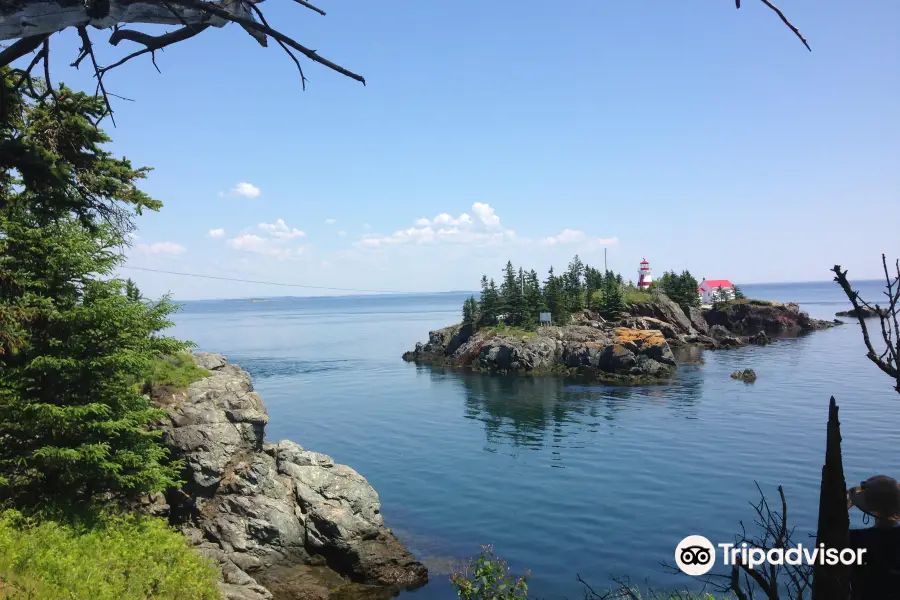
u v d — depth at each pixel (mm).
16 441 17906
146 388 25422
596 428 50812
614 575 23328
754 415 53000
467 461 41812
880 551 4359
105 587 13758
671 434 47344
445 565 25281
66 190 12609
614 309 117312
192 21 4941
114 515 19391
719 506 30922
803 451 40969
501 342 91875
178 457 24094
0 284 17016
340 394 72188
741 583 14977
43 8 4320
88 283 19703
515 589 12766
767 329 137875
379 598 22656
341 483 26547
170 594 15797
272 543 24031
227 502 24359
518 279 108562
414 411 61094
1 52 5371
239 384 27578
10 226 17484
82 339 19234
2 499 17438
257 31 5121
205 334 180125
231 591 19844
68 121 16078
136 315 20188
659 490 33875
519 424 53750
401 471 39656
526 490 34844
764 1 3227
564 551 26016
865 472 36094
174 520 24016
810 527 27234
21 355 18312
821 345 107812
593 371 83625
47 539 15195
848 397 59156
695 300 132125
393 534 28594
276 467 26484
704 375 77688
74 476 18906
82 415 18094
